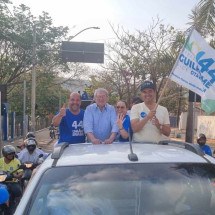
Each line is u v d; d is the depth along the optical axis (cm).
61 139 657
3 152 857
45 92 4494
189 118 1534
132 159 380
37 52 3697
